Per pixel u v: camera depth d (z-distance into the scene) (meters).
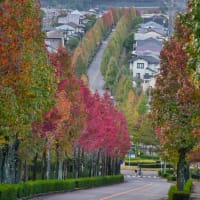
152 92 68.88
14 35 54.81
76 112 120.25
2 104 55.91
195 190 114.00
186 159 90.12
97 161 182.75
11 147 87.88
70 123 117.06
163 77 67.88
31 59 64.12
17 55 55.62
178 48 65.00
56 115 105.69
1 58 54.28
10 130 62.09
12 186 70.75
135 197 101.44
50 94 81.50
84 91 150.75
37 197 93.44
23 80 58.22
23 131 77.88
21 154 99.31
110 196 102.00
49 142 111.44
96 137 157.25
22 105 63.16
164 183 196.12
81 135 140.00
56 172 126.06
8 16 54.72
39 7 76.81
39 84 75.31
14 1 56.16
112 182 176.25
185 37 56.22
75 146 145.12
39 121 92.75
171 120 66.69
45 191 100.75
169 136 69.62
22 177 126.56
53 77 82.94
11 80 55.84
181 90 62.81
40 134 101.38
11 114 57.00
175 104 65.69
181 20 34.88
